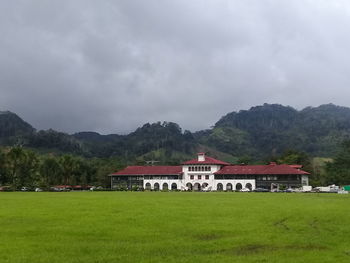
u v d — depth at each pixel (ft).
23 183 521.65
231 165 582.76
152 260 72.23
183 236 95.35
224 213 139.95
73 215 131.13
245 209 155.84
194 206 168.86
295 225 111.86
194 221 118.52
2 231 100.12
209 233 99.45
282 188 504.84
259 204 183.93
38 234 96.53
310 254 77.30
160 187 575.79
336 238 93.50
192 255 76.64
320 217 129.70
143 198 234.58
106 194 315.99
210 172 556.92
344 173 592.60
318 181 590.96
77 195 288.92
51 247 81.97
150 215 131.34
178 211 145.28
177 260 72.43
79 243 86.28
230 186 546.26
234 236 96.22
